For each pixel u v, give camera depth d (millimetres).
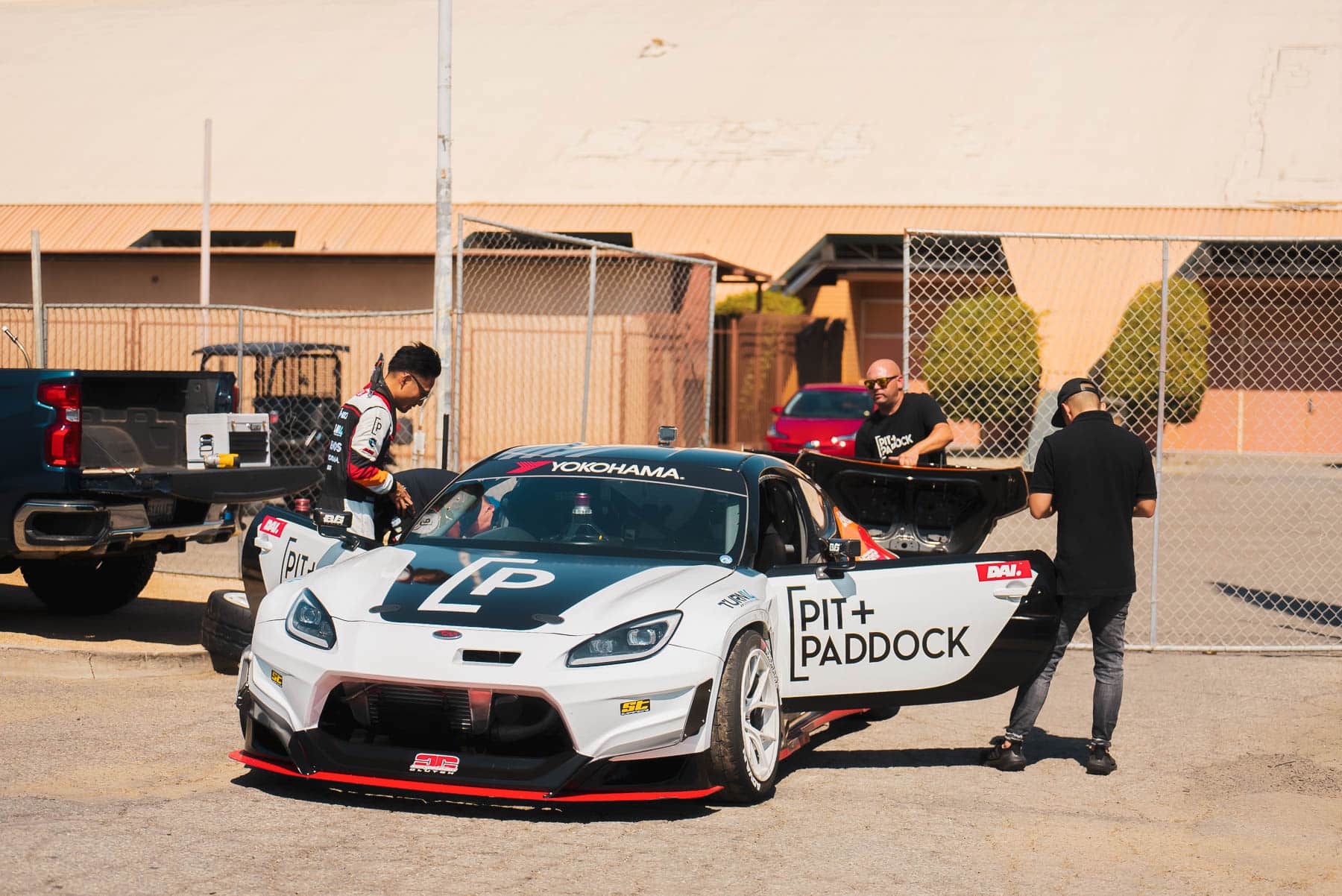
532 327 21969
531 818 5230
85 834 4766
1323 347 28453
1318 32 37688
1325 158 32062
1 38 48938
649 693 5137
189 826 4930
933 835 5281
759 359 28594
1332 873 4980
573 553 6090
